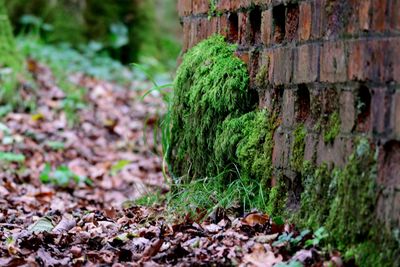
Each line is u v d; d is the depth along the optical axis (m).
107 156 7.07
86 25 11.05
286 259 2.93
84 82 9.20
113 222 4.04
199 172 4.10
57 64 9.34
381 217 2.65
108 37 11.07
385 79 2.63
